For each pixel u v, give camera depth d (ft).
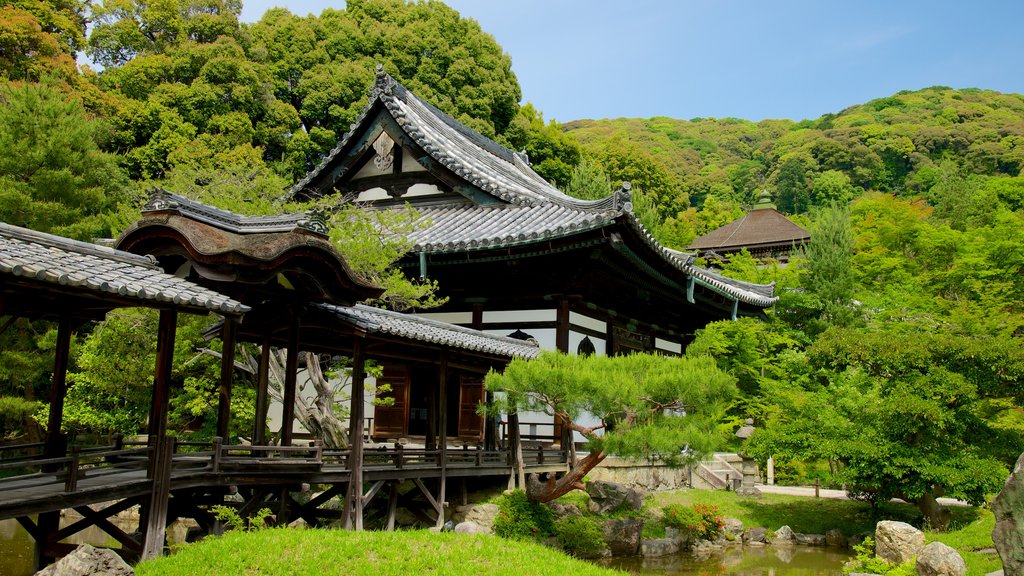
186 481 33.76
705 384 43.37
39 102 74.84
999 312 101.09
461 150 84.28
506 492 53.88
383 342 48.11
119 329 55.47
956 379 57.57
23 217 70.03
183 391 63.62
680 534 59.72
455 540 36.94
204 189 59.11
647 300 79.56
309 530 36.24
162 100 104.73
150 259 34.47
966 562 44.96
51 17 106.42
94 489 28.89
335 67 130.62
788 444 63.52
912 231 125.18
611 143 200.44
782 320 114.42
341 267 39.75
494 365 57.16
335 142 124.57
